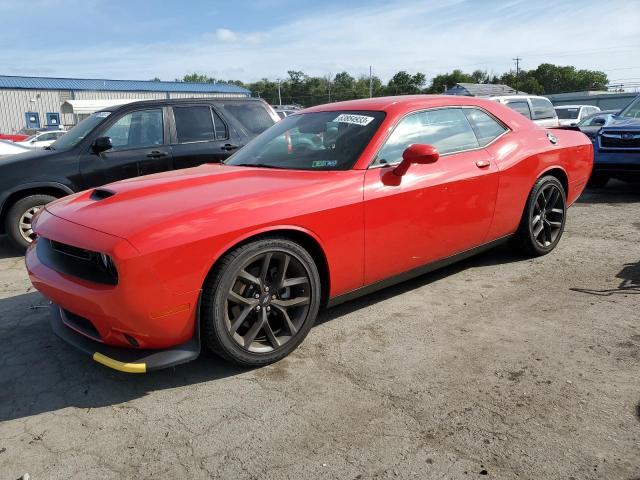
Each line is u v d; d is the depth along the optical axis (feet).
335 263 10.55
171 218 8.71
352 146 11.54
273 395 8.99
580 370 9.35
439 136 12.91
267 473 7.08
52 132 75.46
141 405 8.86
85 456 7.59
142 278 8.23
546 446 7.36
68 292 8.91
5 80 132.57
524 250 15.70
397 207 11.31
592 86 410.31
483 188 13.29
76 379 9.81
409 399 8.68
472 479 6.79
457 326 11.43
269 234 9.69
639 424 7.75
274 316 10.24
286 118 14.52
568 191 16.53
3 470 7.33
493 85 62.75
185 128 21.67
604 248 16.78
